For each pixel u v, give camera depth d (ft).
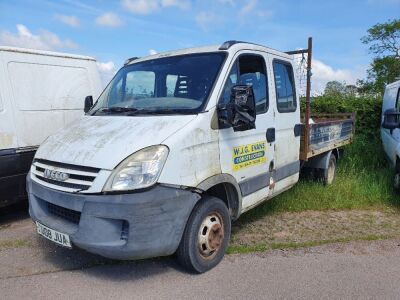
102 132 13.20
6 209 22.09
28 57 20.15
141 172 11.65
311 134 21.65
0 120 18.49
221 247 14.58
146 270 14.08
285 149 18.58
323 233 18.25
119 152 11.91
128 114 14.32
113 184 11.50
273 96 17.46
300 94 21.67
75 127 14.46
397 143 25.00
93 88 23.36
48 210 13.38
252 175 16.02
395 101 29.91
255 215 20.40
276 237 17.70
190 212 12.75
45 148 13.76
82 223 11.75
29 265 14.52
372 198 22.97
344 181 25.73
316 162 24.93
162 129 12.67
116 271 14.02
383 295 12.51
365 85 118.21
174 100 14.46
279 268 14.35
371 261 15.06
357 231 18.53
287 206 21.57
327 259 15.20
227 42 15.87
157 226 11.82
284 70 18.94
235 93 13.88
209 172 13.55
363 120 40.88
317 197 22.76
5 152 18.60
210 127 13.62
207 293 12.54
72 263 14.66
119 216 11.39
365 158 33.19
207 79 14.53
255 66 16.61
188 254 13.23
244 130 14.96
